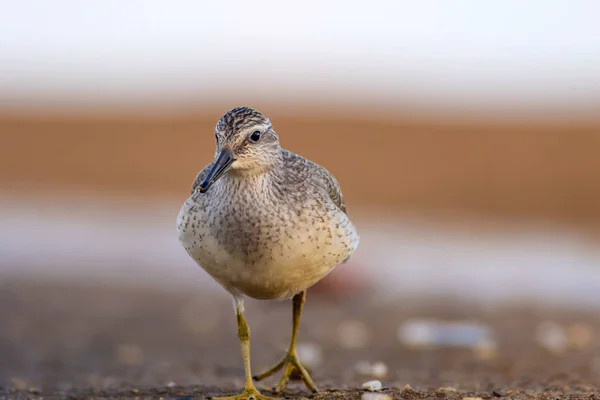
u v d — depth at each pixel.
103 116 44.66
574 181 30.53
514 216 26.97
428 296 16.55
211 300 16.58
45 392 9.09
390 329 13.97
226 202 7.77
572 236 23.80
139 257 20.62
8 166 36.78
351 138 36.84
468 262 19.97
